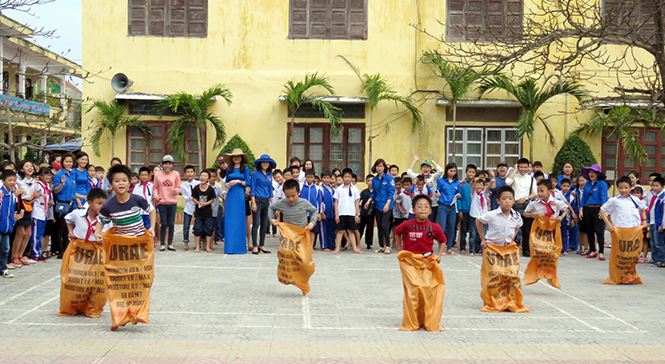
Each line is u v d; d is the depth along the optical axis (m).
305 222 8.70
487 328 6.25
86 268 6.47
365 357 5.16
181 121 16.88
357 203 12.27
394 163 17.56
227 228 11.77
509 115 17.56
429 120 17.52
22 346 5.33
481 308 7.22
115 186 6.39
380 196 12.38
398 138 17.56
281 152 17.53
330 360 5.06
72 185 11.01
